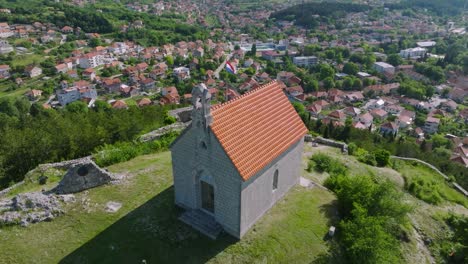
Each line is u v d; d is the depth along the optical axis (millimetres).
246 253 22781
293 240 24109
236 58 196500
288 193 29688
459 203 38906
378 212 26578
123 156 36281
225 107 22812
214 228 24344
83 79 155750
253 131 23906
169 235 24281
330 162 37375
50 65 164625
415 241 28328
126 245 23500
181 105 68438
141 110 58406
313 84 151625
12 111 104250
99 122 46062
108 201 28094
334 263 22859
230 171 21812
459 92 147500
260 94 26297
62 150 39625
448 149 95562
